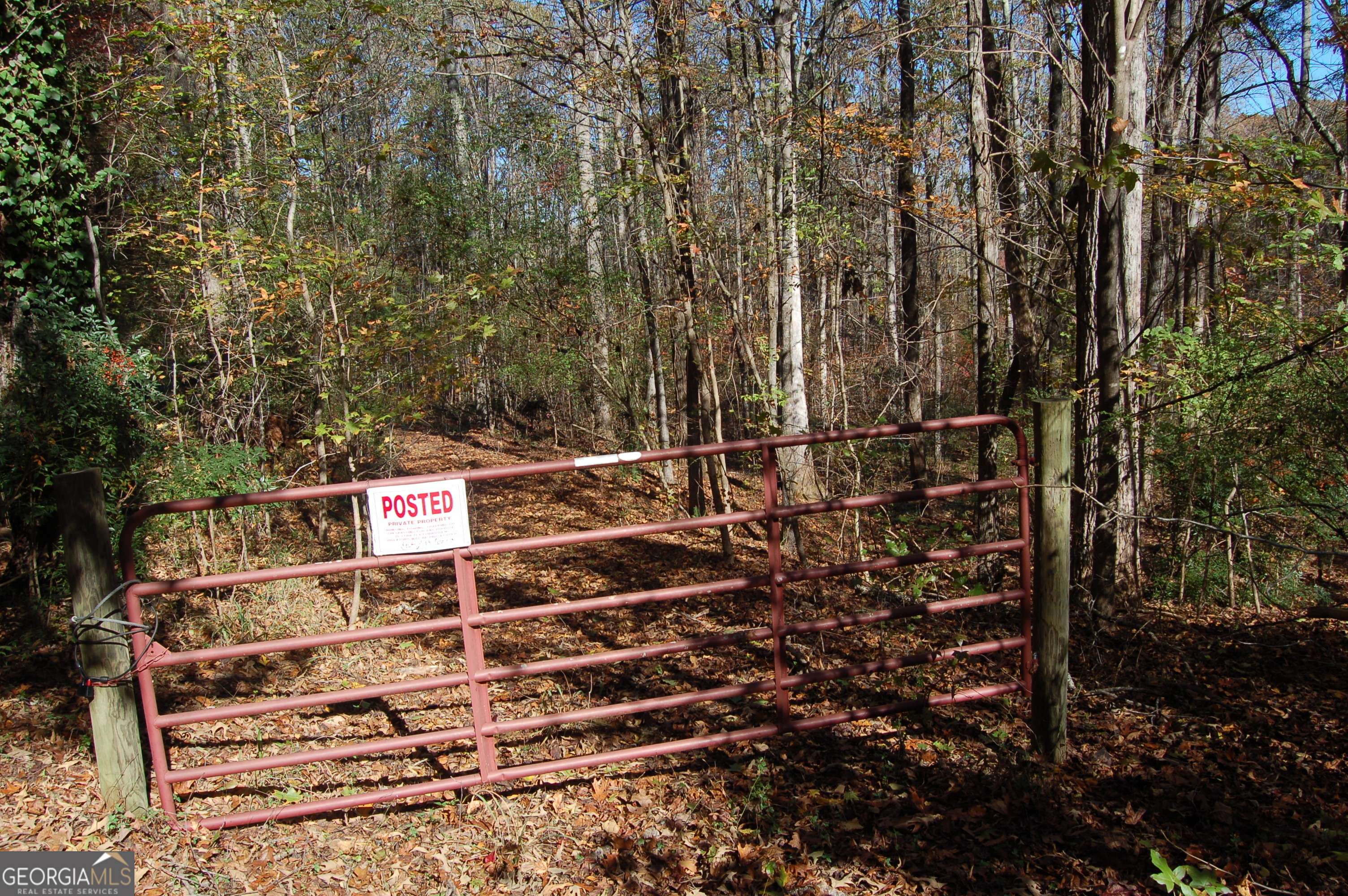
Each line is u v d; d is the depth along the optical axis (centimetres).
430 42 1075
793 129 1045
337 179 1073
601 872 350
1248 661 642
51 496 670
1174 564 811
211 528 756
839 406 1233
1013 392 939
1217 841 384
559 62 1084
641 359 1599
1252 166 508
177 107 859
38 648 583
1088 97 641
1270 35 813
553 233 1366
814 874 350
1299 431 621
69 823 359
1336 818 403
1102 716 525
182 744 456
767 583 410
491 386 2155
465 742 469
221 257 802
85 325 756
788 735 475
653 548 1108
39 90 733
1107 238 660
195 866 340
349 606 772
